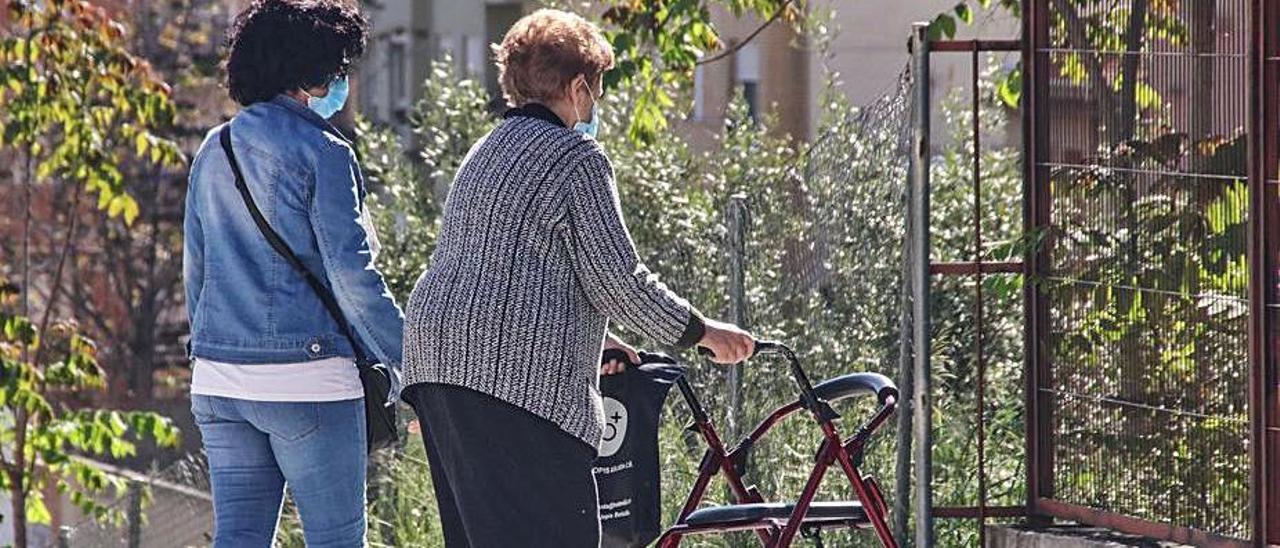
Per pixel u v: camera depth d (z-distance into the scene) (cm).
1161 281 1195
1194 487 1189
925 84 1266
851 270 1448
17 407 2439
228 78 1105
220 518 1105
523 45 976
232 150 1080
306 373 1076
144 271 5188
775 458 1514
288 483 1101
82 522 2711
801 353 1517
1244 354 1155
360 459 1104
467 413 938
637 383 1088
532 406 934
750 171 2116
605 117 2116
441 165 2388
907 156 1304
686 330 959
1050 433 1273
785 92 3209
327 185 1072
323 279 1085
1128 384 1223
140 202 5056
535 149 950
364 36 1124
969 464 1505
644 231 1972
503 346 934
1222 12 1150
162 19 5116
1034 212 1266
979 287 1282
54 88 2398
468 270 946
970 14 1395
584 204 944
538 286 940
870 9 3334
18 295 2584
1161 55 1184
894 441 1466
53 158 2477
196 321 1101
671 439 1605
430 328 948
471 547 950
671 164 2083
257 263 1076
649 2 1748
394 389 1100
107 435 2478
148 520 2319
